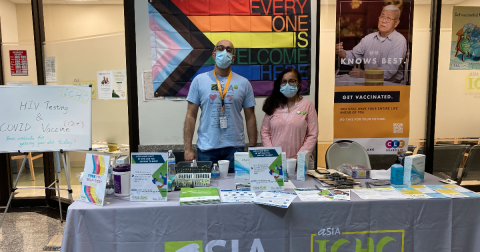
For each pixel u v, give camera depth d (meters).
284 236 1.53
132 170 1.54
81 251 1.46
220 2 2.94
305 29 3.01
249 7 2.96
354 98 3.12
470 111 3.25
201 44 2.99
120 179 1.60
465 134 3.27
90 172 1.54
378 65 3.10
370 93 3.12
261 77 3.04
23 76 3.23
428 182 1.87
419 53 3.13
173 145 3.12
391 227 1.56
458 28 3.12
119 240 1.47
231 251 1.53
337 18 3.03
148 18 2.96
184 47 2.99
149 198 1.54
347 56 3.07
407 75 3.12
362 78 3.11
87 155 1.57
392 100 3.14
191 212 1.49
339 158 2.55
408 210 1.56
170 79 3.03
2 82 3.23
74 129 2.22
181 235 1.49
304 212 1.53
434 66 3.11
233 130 2.42
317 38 3.03
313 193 1.65
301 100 2.47
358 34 3.05
